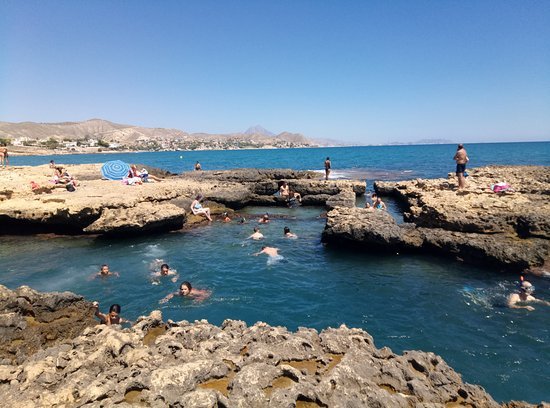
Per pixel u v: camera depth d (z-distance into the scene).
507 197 19.42
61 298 8.48
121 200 19.88
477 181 27.42
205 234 20.02
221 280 13.22
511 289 12.03
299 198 30.55
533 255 13.52
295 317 10.37
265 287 12.54
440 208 17.81
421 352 6.43
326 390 4.96
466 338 9.15
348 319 10.20
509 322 9.91
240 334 6.86
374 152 159.38
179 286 12.67
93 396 4.67
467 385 5.66
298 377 5.20
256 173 39.62
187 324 7.52
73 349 6.20
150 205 20.84
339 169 62.91
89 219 19.20
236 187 29.84
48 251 16.72
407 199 26.92
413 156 112.50
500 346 8.78
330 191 31.98
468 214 16.77
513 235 15.21
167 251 16.78
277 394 4.73
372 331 9.53
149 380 4.92
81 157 137.75
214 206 25.84
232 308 10.96
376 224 16.53
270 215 25.64
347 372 5.29
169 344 6.14
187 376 5.04
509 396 7.11
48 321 8.16
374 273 13.72
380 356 6.16
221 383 5.18
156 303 11.36
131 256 16.03
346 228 16.55
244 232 20.52
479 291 11.92
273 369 5.30
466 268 14.02
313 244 17.89
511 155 93.50
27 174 28.95
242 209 28.19
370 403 4.78
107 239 18.80
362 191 33.06
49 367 5.47
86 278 13.45
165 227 20.42
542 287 12.13
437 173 52.78
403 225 17.53
